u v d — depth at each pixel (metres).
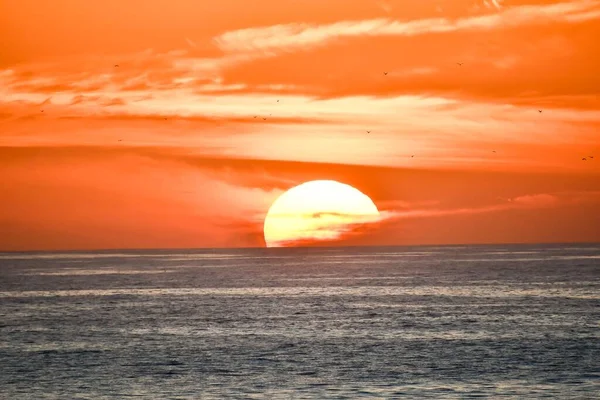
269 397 160.75
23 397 160.88
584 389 165.50
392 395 161.75
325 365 189.12
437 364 189.50
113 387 168.75
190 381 174.00
